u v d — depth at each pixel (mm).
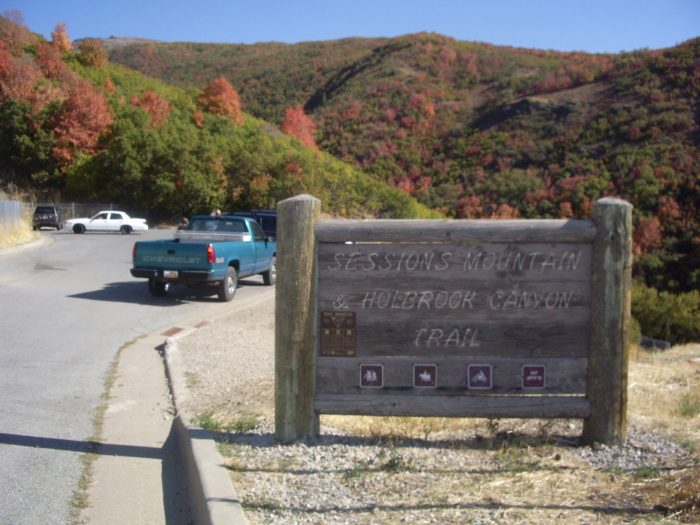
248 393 7082
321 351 5332
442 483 4504
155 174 51406
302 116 82000
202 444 5352
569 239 5176
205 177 51469
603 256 5145
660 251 39000
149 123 55969
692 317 20328
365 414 5293
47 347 9742
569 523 3818
